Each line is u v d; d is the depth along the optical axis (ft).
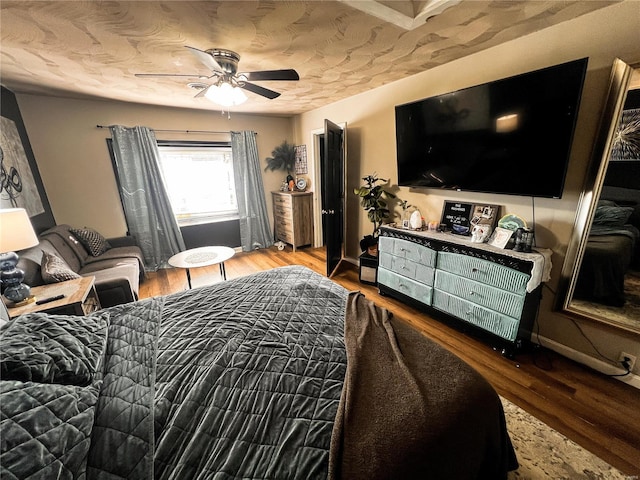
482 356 6.71
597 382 5.85
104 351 4.04
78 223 12.03
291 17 5.07
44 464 2.21
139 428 2.94
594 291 6.01
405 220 9.25
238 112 14.84
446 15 5.17
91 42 5.96
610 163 5.45
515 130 6.33
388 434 2.79
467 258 7.14
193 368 3.84
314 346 4.23
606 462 4.31
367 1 4.58
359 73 8.55
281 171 17.13
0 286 5.94
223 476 2.51
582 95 5.68
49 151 11.04
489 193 7.59
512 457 3.96
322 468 2.55
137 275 9.75
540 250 6.41
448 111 7.48
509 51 6.53
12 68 7.49
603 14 5.17
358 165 12.00
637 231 5.32
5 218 5.54
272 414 3.10
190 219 14.92
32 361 3.03
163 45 6.21
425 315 8.64
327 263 11.78
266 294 6.01
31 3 4.40
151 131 12.59
